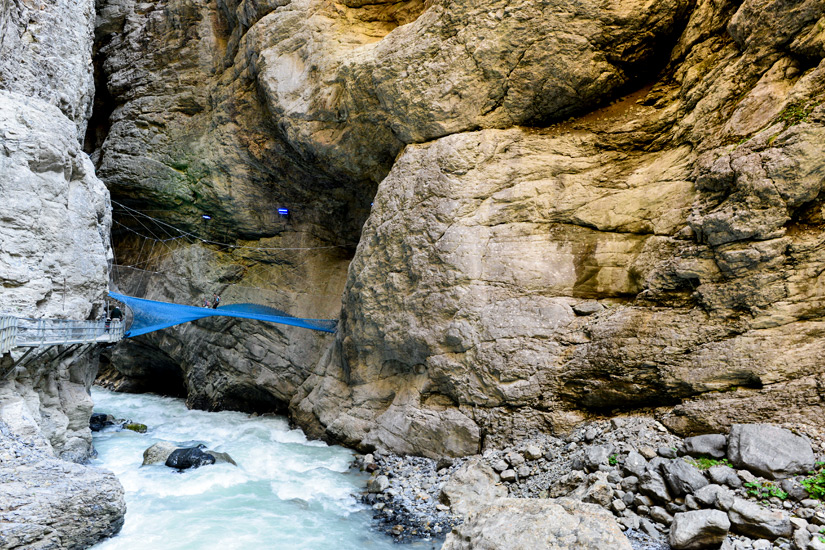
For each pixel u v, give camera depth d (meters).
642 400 10.23
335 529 9.53
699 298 9.79
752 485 7.52
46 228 11.81
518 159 13.15
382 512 10.32
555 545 6.14
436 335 12.88
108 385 26.48
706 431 8.90
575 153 12.86
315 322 18.64
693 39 11.77
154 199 23.02
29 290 11.11
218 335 21.30
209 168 21.28
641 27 12.36
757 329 9.00
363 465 12.87
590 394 10.83
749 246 9.18
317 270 20.73
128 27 23.44
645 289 10.96
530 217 12.74
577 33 12.58
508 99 13.49
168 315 18.09
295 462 13.42
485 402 11.91
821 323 8.51
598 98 13.14
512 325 12.03
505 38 13.05
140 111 22.92
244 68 19.89
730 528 7.20
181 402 23.12
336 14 17.61
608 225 12.12
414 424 12.77
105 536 8.66
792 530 6.80
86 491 8.44
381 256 14.38
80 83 15.41
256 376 19.97
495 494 10.10
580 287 12.13
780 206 8.91
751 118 9.91
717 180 9.84
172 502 10.62
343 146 17.06
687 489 7.87
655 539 7.67
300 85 17.77
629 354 10.34
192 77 22.05
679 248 10.48
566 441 10.59
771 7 9.75
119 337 14.38
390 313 13.97
